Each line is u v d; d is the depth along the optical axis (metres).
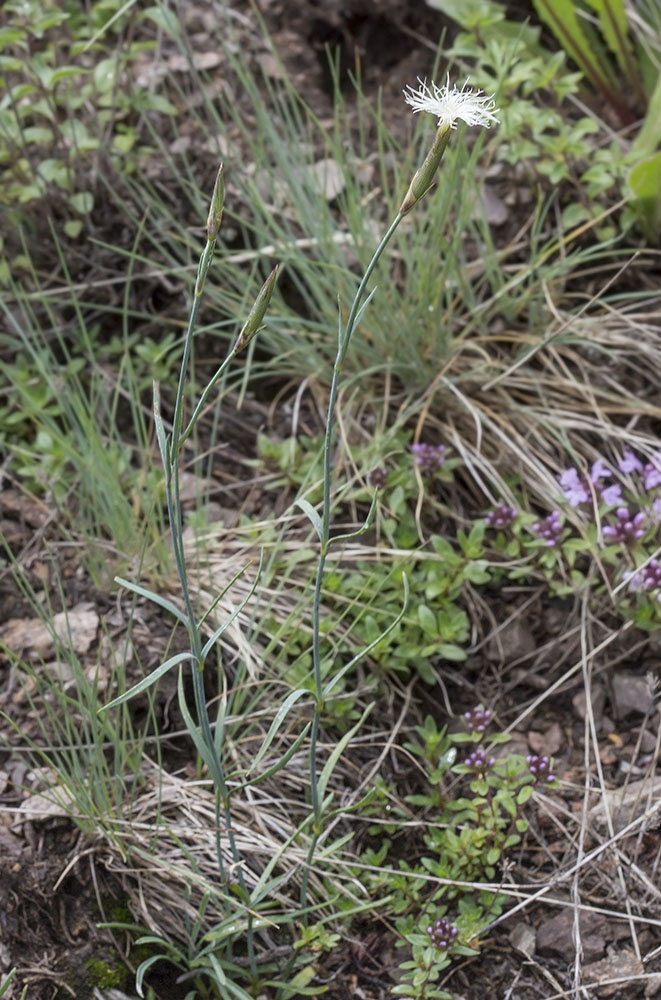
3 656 0.98
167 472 0.82
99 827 0.93
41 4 1.16
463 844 0.94
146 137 1.19
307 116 1.21
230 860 0.94
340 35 1.27
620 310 1.09
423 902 0.94
